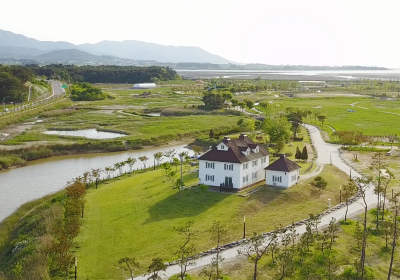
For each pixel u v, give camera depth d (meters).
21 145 155.88
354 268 60.91
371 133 178.50
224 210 86.38
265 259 65.00
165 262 64.69
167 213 86.38
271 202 91.75
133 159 133.62
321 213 85.44
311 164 125.62
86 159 149.88
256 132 179.75
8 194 111.12
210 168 102.56
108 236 75.88
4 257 75.06
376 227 76.81
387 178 110.25
